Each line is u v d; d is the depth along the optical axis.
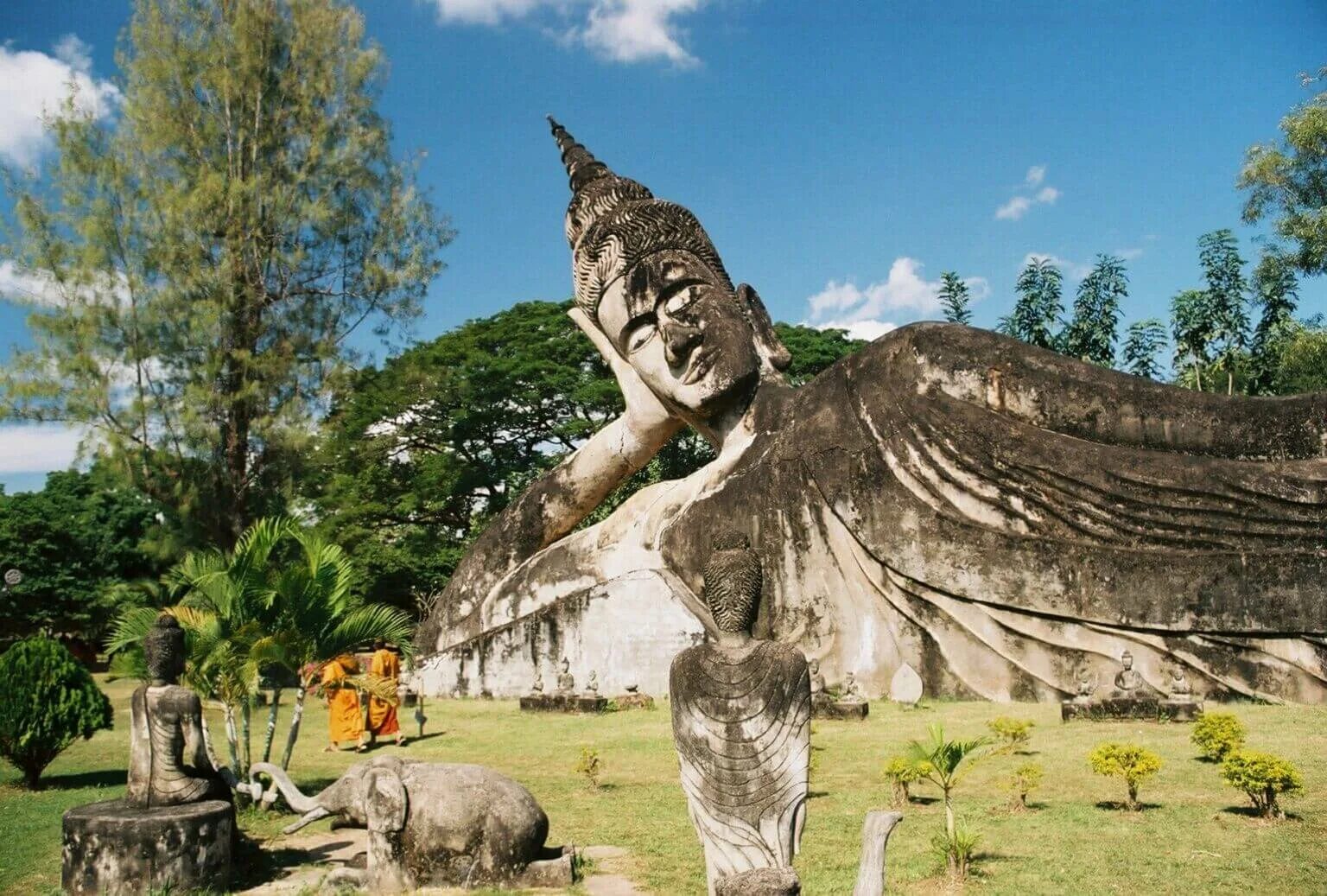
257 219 24.78
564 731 13.45
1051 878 6.72
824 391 14.17
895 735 11.08
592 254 15.92
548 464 35.38
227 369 24.50
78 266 22.86
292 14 25.92
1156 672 11.70
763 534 14.09
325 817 7.70
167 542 24.16
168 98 25.06
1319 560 11.38
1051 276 29.42
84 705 11.71
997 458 12.57
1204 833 7.45
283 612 9.98
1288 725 10.21
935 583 12.63
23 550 34.81
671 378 15.35
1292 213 23.55
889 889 6.68
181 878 7.06
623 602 15.53
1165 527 11.89
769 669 5.07
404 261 26.14
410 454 36.44
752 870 4.53
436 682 17.03
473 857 7.08
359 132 26.23
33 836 9.12
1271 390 25.95
